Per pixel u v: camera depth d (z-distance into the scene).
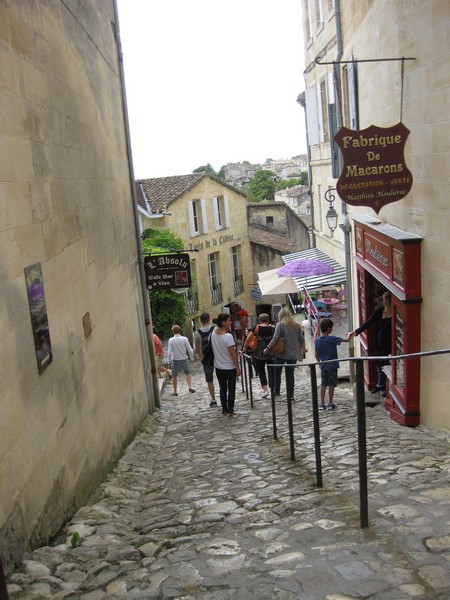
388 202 7.59
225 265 34.59
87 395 5.66
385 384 9.97
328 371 9.35
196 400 12.80
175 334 14.11
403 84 7.66
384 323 9.68
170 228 29.84
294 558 3.34
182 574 3.32
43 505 4.08
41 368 4.30
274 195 83.25
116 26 10.26
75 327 5.44
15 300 3.90
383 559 3.15
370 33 9.55
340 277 16.78
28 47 4.69
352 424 8.01
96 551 3.88
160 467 6.93
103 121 8.22
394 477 4.75
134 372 9.16
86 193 6.57
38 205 4.62
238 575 3.23
